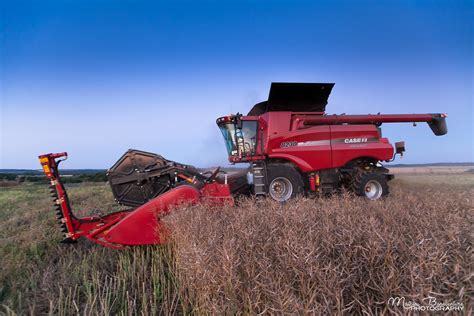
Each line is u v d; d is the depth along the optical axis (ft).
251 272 6.46
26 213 26.89
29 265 13.05
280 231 8.29
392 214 9.89
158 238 13.94
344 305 5.45
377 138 28.07
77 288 11.08
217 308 6.76
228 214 11.64
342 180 28.30
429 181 33.30
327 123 27.17
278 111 26.78
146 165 16.94
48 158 13.96
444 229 7.19
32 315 9.02
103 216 15.52
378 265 5.91
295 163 26.09
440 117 29.94
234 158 26.89
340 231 7.61
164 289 10.41
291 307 5.09
